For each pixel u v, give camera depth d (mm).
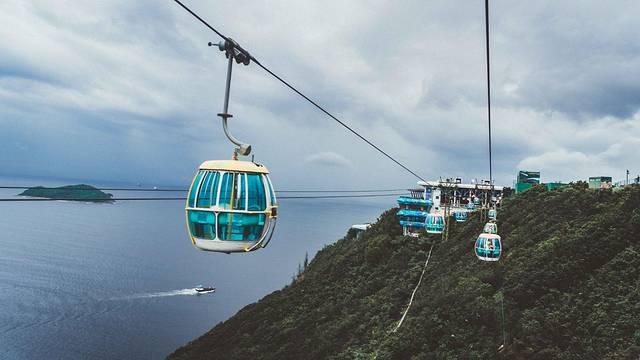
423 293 48969
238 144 6969
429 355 33906
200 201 7070
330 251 105688
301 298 71562
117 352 104000
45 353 100812
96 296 152500
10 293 147625
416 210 73500
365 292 60562
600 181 51969
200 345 71812
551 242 39594
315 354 50156
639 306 29172
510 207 58250
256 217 7078
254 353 59844
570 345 28750
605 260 35000
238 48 6531
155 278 192625
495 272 40281
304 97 10539
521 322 32125
